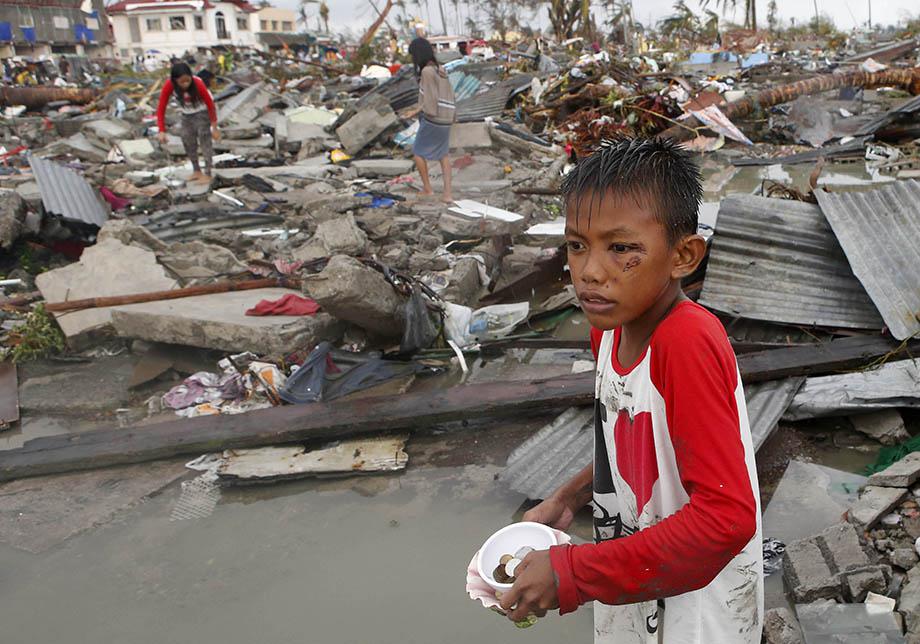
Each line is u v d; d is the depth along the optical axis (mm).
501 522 3338
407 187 9375
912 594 2572
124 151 12688
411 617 2768
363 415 4055
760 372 4137
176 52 52375
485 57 25828
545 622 2691
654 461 1272
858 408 3848
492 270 6668
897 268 4664
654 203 1159
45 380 5176
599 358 1440
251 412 4211
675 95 14305
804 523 3191
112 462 3943
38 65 27375
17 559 3266
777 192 6312
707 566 1122
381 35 41344
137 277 6047
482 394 4191
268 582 3023
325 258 6246
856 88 17406
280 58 24688
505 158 11852
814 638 2428
